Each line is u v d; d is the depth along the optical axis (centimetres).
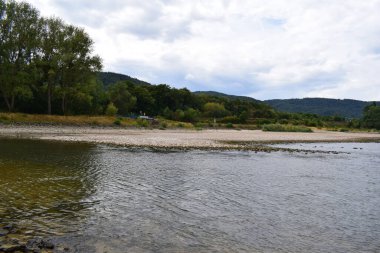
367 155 3394
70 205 1172
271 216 1165
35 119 5947
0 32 5975
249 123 11806
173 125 8175
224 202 1317
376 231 1057
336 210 1276
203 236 944
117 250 812
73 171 1806
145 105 12800
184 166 2150
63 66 6494
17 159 2127
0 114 5672
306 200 1407
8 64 6000
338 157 3092
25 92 6084
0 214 1034
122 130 6022
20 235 864
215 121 11138
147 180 1666
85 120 6538
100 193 1360
